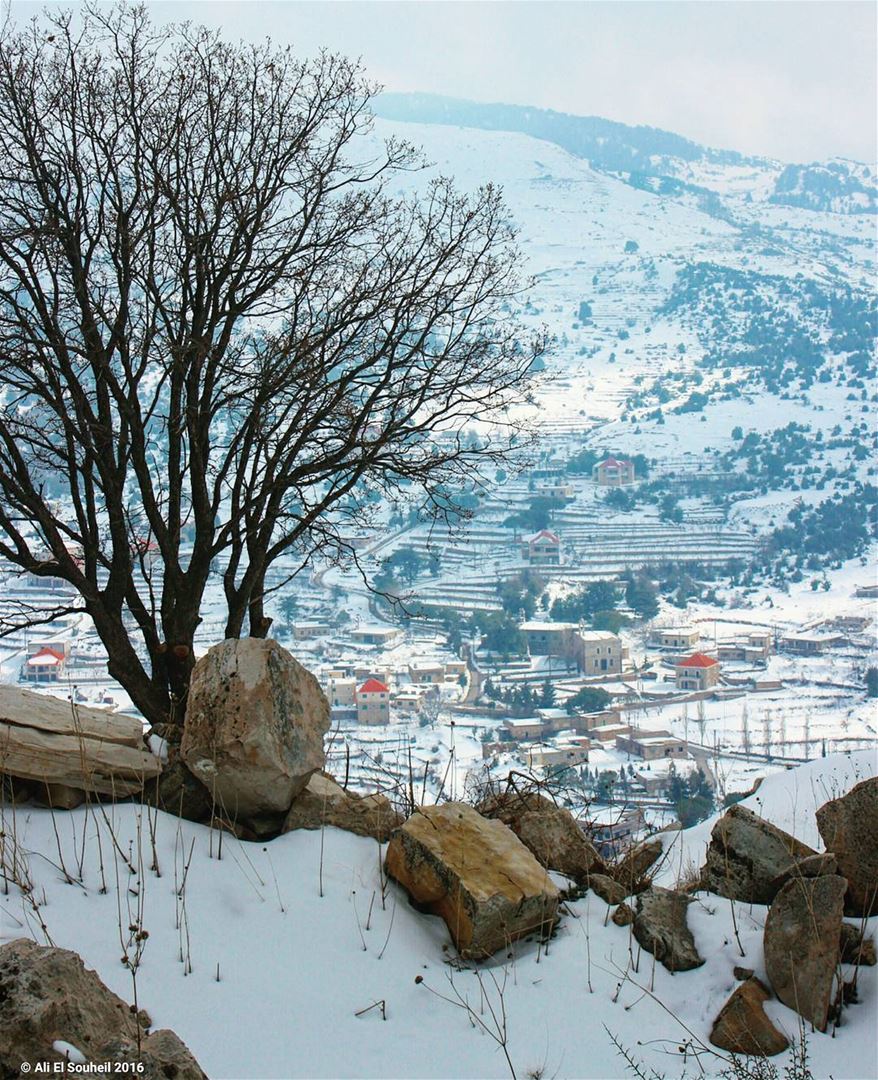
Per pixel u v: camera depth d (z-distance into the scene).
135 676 9.09
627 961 5.26
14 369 8.68
